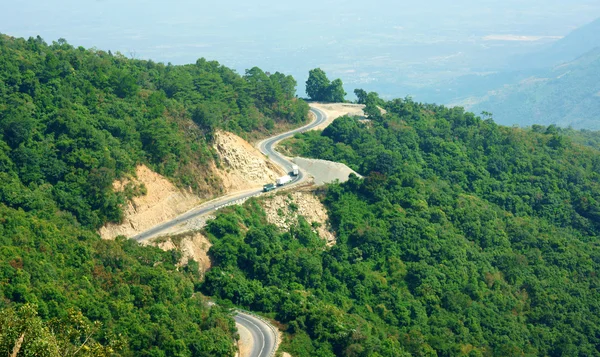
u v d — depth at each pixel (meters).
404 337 148.62
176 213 164.25
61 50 195.62
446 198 196.88
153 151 168.38
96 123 164.88
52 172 150.25
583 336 164.88
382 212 182.75
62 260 125.12
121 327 115.50
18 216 130.38
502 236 191.50
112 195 151.38
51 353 79.56
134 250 141.12
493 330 161.62
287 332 133.88
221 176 179.88
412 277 167.38
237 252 155.88
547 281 180.00
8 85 168.50
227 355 119.75
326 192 187.75
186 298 134.50
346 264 167.50
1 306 105.00
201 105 188.25
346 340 131.38
